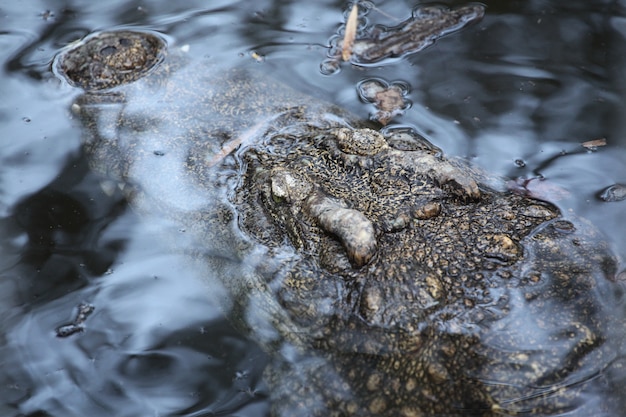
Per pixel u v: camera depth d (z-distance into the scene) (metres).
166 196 3.48
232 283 3.13
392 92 4.20
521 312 2.64
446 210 3.06
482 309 2.66
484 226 2.97
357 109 4.12
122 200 3.59
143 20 4.81
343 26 4.77
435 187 3.13
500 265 2.79
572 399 2.50
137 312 3.10
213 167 3.54
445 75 4.33
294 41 4.64
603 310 2.67
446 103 4.12
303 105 4.00
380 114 4.04
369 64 4.45
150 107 3.99
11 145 3.88
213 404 2.77
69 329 3.03
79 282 3.23
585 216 3.26
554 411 2.49
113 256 3.33
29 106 4.14
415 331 2.63
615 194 3.42
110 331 3.03
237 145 3.66
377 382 2.63
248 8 4.95
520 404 2.50
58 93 4.21
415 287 2.71
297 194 3.12
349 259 2.83
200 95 4.06
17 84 4.29
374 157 3.29
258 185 3.30
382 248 2.86
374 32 4.68
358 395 2.65
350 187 3.18
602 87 4.14
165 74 4.24
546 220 3.06
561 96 4.11
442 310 2.67
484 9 4.83
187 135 3.77
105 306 3.12
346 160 3.29
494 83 4.24
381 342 2.66
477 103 4.10
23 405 2.77
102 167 3.73
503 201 3.17
